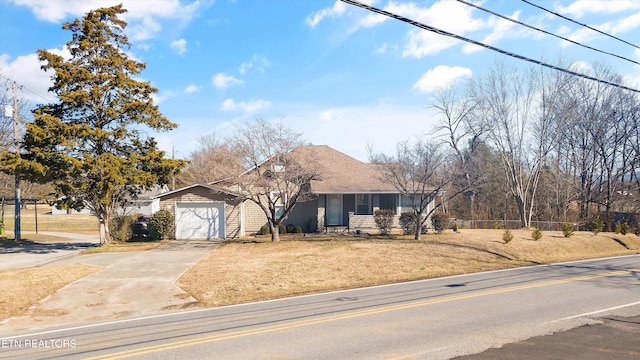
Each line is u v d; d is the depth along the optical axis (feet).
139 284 42.16
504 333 25.44
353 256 57.52
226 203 85.40
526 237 80.84
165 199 84.43
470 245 67.62
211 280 44.06
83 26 69.92
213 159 100.22
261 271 48.42
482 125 138.51
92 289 40.04
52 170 65.92
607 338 24.36
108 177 65.57
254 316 30.89
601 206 129.59
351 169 100.22
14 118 88.63
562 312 30.71
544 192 134.10
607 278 46.24
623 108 122.01
